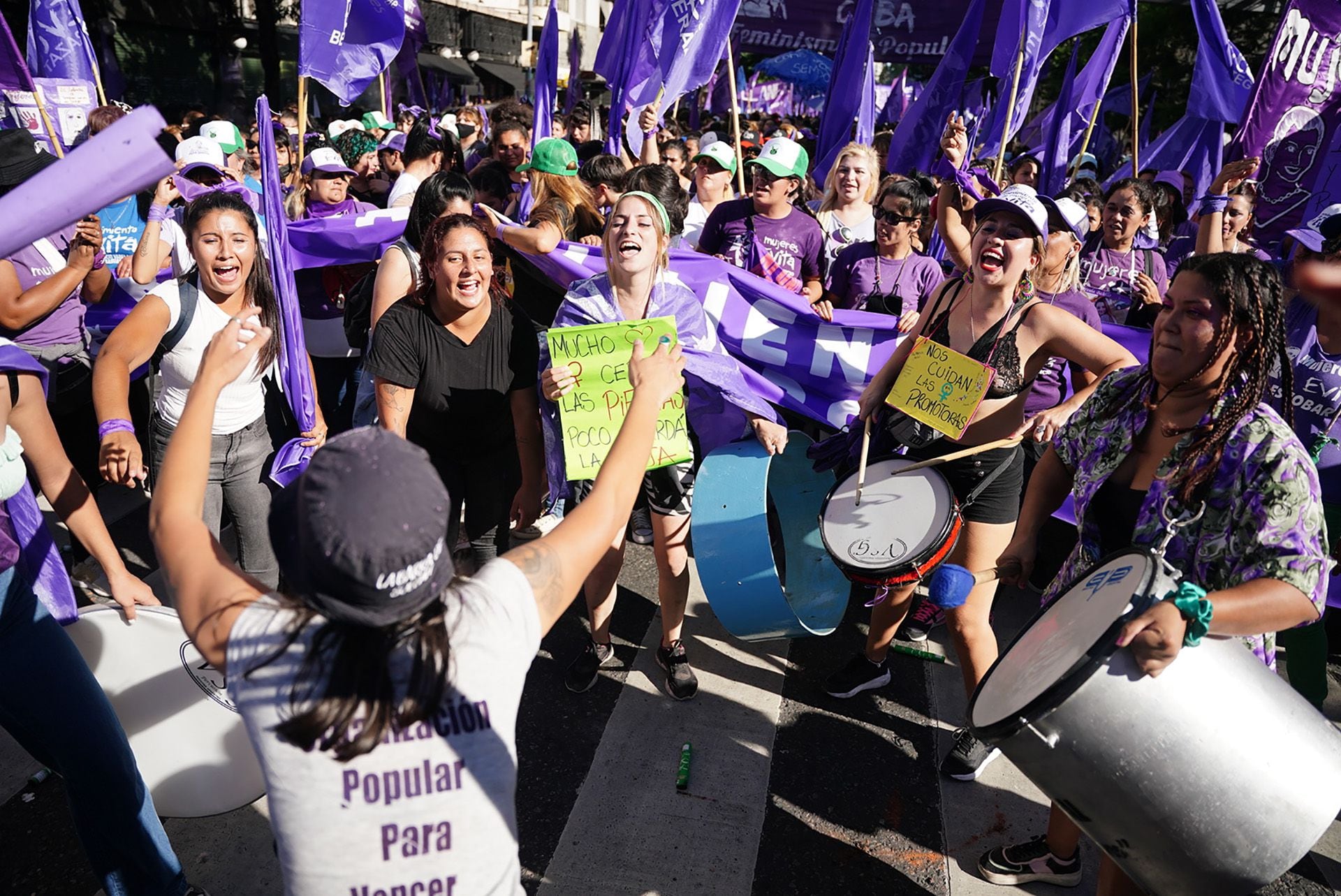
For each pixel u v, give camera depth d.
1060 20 4.84
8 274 3.35
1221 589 1.85
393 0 4.80
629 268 2.98
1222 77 6.09
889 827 2.86
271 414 3.28
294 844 1.27
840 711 3.40
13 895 2.48
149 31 18.84
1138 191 4.51
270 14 17.16
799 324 4.23
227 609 1.32
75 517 2.23
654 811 2.87
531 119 8.28
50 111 5.24
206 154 4.84
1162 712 1.69
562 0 28.02
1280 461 1.77
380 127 9.55
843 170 5.13
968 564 2.94
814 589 4.03
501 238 4.27
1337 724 3.43
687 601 4.05
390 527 1.12
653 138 6.02
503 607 1.36
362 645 1.24
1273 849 1.72
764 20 11.91
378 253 4.66
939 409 2.86
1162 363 1.89
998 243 2.68
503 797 1.33
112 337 2.76
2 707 2.01
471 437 3.14
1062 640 1.87
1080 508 2.20
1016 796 3.01
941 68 6.53
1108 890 2.17
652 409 1.66
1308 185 5.26
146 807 2.21
